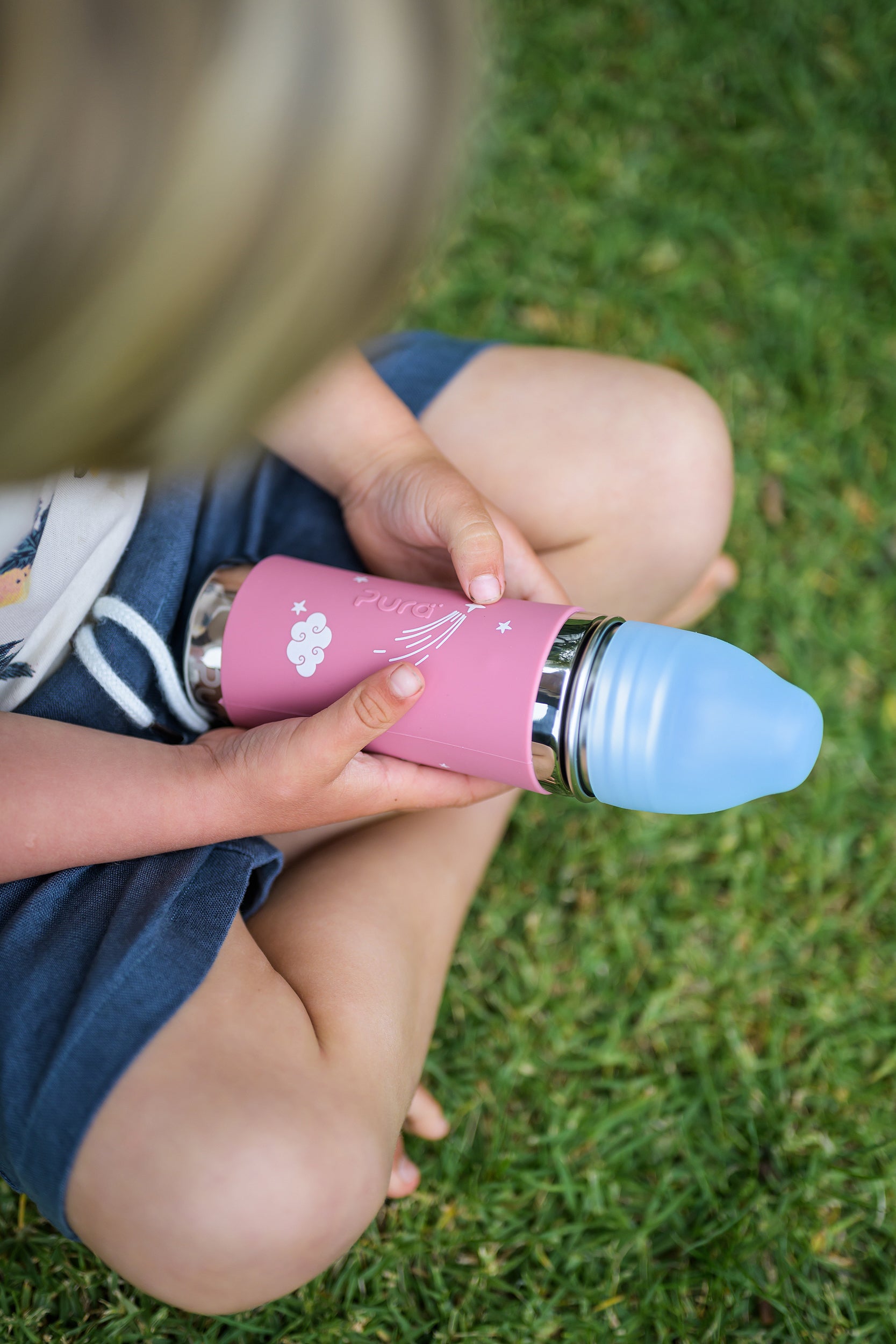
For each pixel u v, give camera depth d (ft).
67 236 1.26
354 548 3.59
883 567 5.16
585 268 5.73
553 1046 4.11
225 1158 2.46
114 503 2.91
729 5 6.22
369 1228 3.67
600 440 3.69
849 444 5.40
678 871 4.50
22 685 2.90
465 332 5.57
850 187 5.94
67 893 2.77
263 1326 3.46
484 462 3.75
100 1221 2.53
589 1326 3.49
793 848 4.51
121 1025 2.54
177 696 3.04
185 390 1.44
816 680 4.86
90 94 1.21
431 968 3.34
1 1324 3.32
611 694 2.53
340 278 1.40
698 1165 3.81
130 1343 3.40
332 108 1.28
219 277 1.33
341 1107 2.64
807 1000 4.21
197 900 2.78
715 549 3.98
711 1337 3.49
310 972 2.96
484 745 2.67
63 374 1.38
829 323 5.62
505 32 6.08
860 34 6.16
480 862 3.75
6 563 2.61
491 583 2.80
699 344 5.60
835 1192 3.79
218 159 1.26
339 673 2.81
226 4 1.23
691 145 6.07
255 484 3.56
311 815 2.85
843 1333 3.53
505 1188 3.77
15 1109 2.55
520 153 5.93
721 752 2.50
